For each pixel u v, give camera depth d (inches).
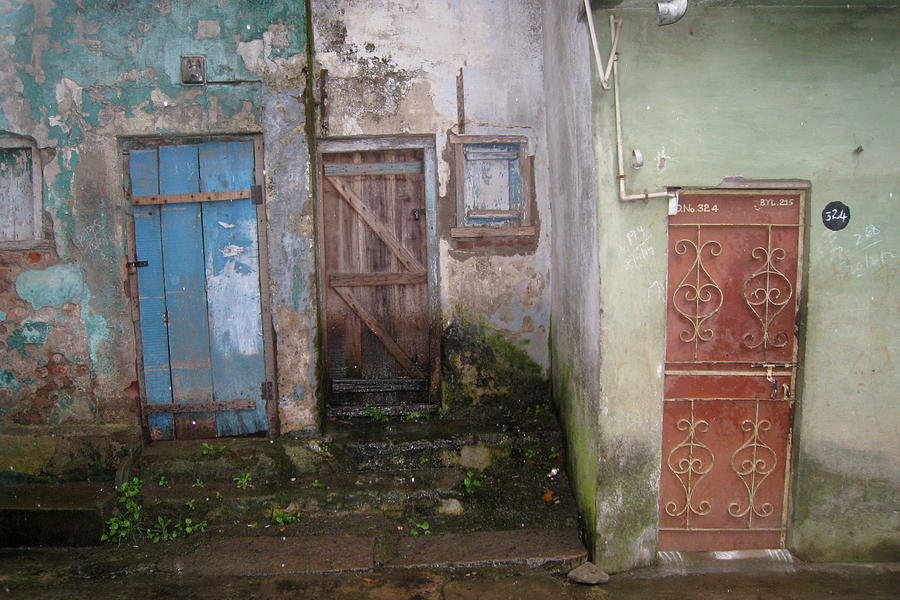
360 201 163.3
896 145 118.6
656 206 118.3
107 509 137.9
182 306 153.6
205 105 147.3
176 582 122.9
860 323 121.6
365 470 149.9
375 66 156.1
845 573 123.3
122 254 149.8
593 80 115.5
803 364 122.6
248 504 141.6
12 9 143.3
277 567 126.0
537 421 157.5
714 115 117.3
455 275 161.5
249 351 155.0
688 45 116.1
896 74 117.4
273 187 149.9
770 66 116.8
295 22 147.1
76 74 145.3
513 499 142.8
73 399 151.9
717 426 125.6
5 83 144.6
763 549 128.5
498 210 161.2
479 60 157.6
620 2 111.9
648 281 119.6
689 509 127.3
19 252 148.3
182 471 148.9
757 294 122.6
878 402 123.1
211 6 145.6
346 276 164.2
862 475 124.7
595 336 121.6
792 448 126.3
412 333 167.2
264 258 152.6
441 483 145.4
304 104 148.6
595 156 116.3
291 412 154.9
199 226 152.2
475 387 163.6
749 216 121.0
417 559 127.3
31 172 148.9
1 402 151.3
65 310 149.9
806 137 118.2
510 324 163.3
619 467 122.5
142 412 154.8
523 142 159.3
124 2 144.6
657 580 121.8
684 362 124.0
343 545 132.9
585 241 125.9
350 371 167.5
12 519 134.8
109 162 147.6
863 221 119.7
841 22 116.2
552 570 124.9
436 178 159.3
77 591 120.8
